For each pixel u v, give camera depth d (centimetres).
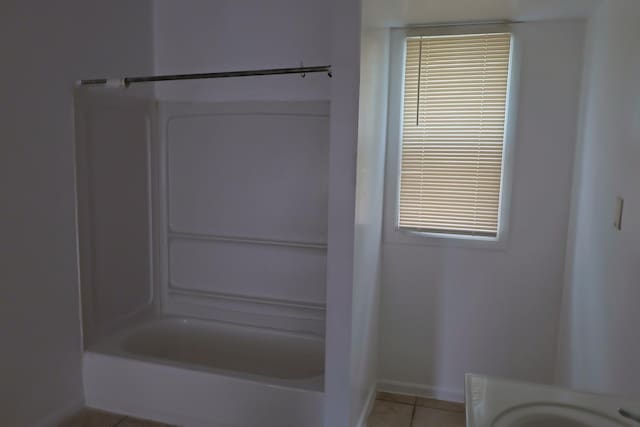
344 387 211
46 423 232
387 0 224
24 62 209
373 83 224
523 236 262
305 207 281
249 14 277
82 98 244
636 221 151
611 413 118
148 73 290
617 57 183
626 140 166
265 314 296
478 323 274
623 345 158
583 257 220
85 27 241
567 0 211
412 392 288
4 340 208
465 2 220
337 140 197
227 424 235
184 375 238
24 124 211
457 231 273
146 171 295
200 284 308
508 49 253
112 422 245
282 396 223
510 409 118
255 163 287
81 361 253
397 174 275
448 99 264
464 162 266
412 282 281
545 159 254
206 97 290
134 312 293
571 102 247
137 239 292
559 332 261
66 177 236
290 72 220
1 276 205
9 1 201
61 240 235
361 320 230
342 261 204
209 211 299
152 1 290
